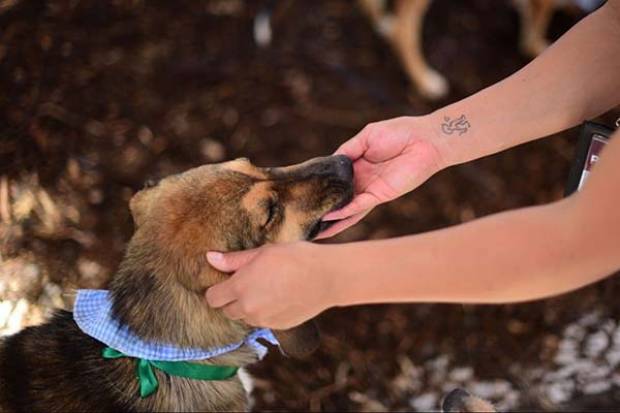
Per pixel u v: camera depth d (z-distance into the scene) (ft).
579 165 4.81
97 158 6.69
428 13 8.11
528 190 7.21
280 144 7.20
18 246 6.05
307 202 5.02
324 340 6.45
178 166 6.88
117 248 6.34
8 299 5.75
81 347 5.08
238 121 7.21
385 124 5.07
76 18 7.04
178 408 5.00
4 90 6.51
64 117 6.70
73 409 4.94
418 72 7.64
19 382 5.04
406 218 6.98
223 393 5.11
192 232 4.87
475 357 6.51
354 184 5.13
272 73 7.50
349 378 6.34
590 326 6.63
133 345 4.86
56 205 6.34
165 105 7.11
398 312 6.64
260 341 6.15
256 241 4.91
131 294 4.91
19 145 6.41
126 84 7.06
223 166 5.08
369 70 7.72
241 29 7.62
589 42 4.75
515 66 7.94
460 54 7.94
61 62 6.85
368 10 7.81
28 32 6.76
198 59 7.38
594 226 3.86
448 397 5.70
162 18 7.42
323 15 7.89
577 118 4.83
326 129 7.32
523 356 6.53
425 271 4.07
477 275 4.01
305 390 6.25
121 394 4.97
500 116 4.90
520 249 3.96
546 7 7.69
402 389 6.34
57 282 6.01
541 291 4.00
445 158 4.98
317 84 7.54
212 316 4.86
